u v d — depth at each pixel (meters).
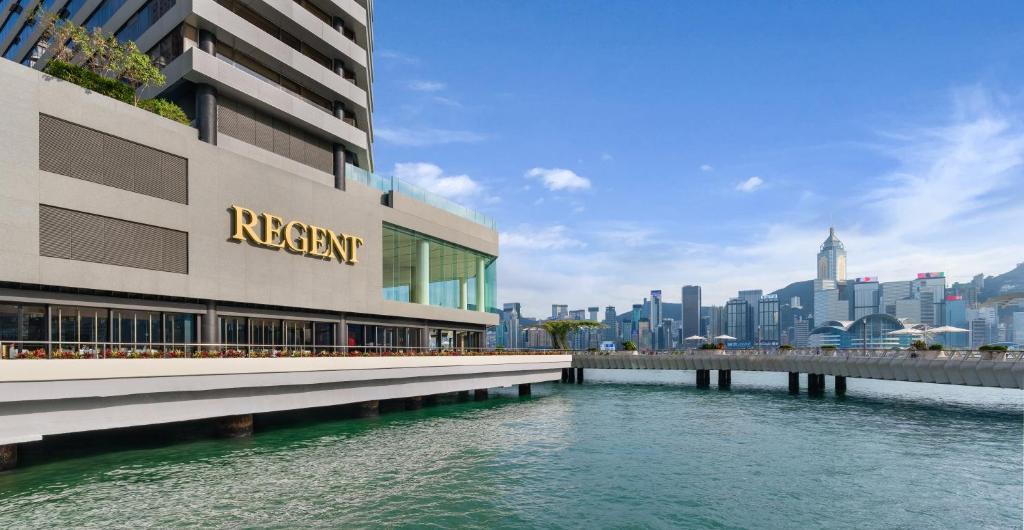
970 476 23.83
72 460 24.20
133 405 24.09
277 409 30.38
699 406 48.03
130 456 25.06
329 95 42.91
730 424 37.47
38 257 24.08
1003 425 37.66
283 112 37.50
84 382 22.17
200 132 33.16
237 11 36.59
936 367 46.28
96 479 21.31
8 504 18.27
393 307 45.00
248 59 37.00
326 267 38.88
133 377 23.66
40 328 25.67
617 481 22.62
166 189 29.30
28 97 24.11
